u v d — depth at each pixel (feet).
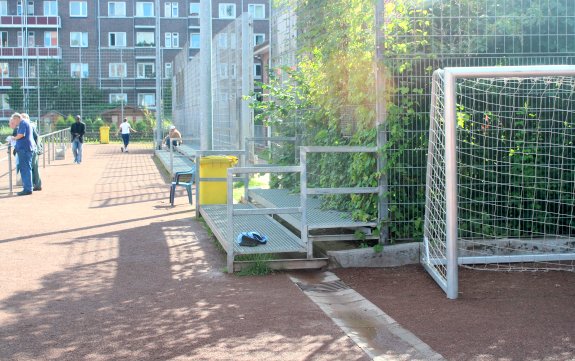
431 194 24.04
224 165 40.04
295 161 38.17
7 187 54.29
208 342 16.84
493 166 26.35
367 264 25.11
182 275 23.97
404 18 25.63
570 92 26.25
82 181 59.26
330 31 29.94
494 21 26.22
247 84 50.78
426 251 24.26
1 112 183.42
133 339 17.12
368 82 26.02
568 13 26.58
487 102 26.22
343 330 17.70
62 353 16.14
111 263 25.86
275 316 18.98
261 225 29.43
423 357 15.85
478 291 21.74
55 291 21.83
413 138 25.63
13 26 206.90
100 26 210.79
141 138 139.13
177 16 211.61
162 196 47.93
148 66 209.46
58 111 117.39
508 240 25.85
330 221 25.81
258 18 204.85
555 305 20.04
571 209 26.53
